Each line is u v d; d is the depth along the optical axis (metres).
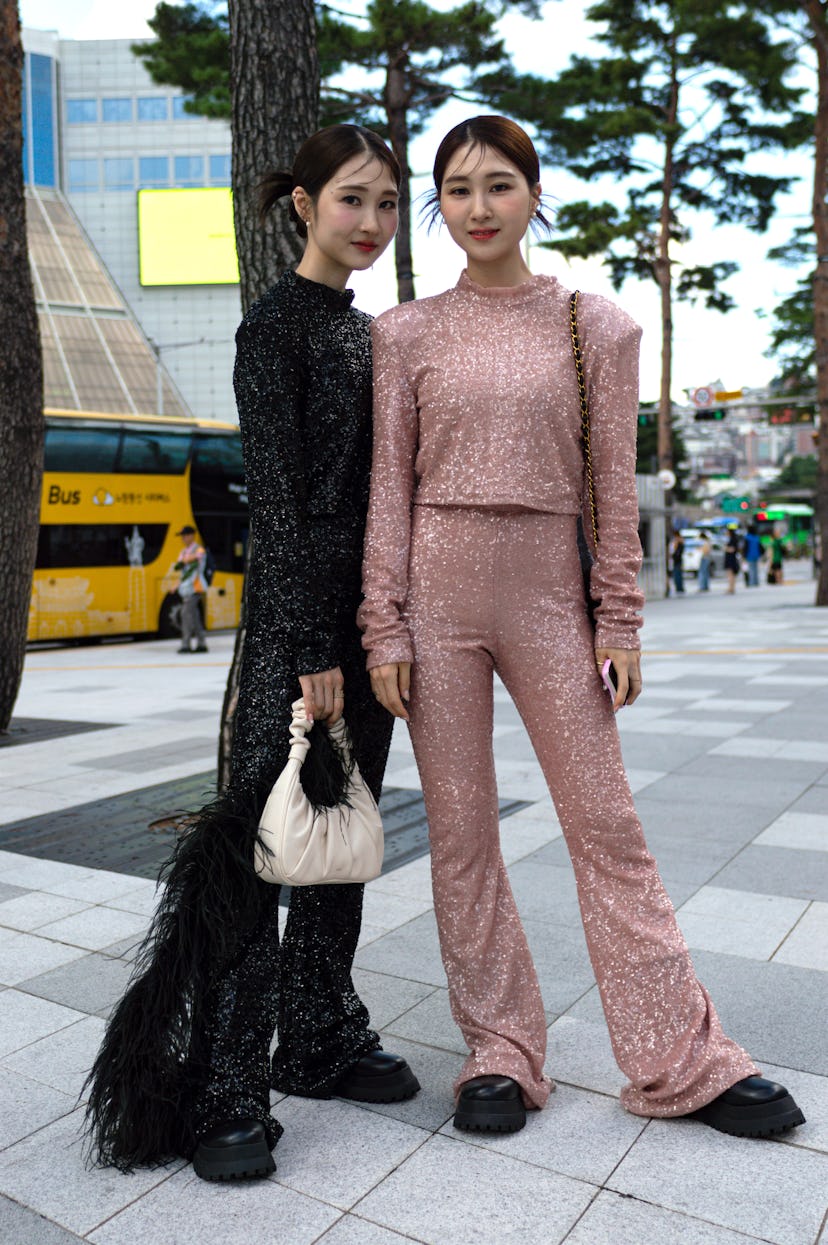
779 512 53.31
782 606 19.67
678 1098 1.97
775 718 6.96
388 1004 2.61
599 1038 2.39
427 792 2.04
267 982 1.96
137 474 16.73
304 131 4.17
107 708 8.73
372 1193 1.82
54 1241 1.72
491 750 2.05
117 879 3.76
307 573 1.88
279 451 1.87
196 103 16.91
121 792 5.25
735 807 4.60
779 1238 1.66
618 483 1.93
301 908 2.16
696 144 25.42
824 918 3.17
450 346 1.94
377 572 1.94
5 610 6.92
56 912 3.42
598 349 1.91
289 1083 2.18
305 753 1.91
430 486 1.96
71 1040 2.48
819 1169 1.84
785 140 24.59
